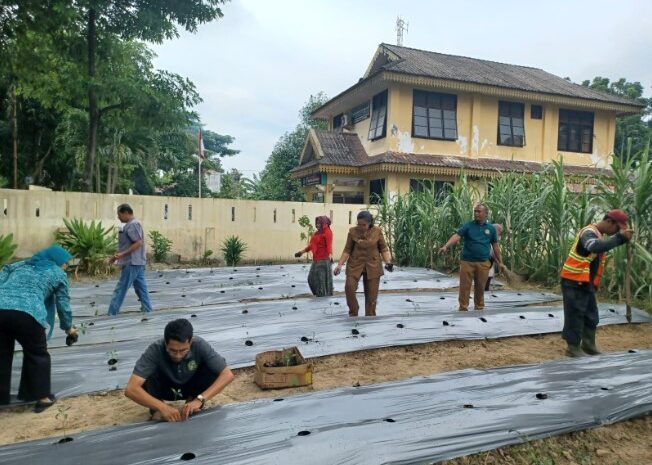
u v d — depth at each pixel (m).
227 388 4.80
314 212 16.38
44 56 15.01
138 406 4.35
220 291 9.89
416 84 19.02
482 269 7.83
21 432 3.85
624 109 21.91
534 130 21.52
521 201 10.97
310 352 5.69
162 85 15.20
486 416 3.75
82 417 4.12
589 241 5.45
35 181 24.42
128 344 5.87
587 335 5.88
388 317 7.05
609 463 3.50
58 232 12.88
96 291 9.87
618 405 4.04
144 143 25.80
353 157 20.92
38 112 22.83
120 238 7.73
